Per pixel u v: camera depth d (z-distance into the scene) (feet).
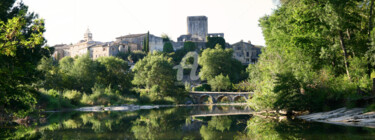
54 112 118.83
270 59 101.14
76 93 159.74
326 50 76.23
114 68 251.80
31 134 47.44
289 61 88.43
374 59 69.72
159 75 239.30
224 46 435.12
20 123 70.08
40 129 55.01
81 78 202.80
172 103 224.94
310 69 85.87
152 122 68.59
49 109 127.44
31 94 70.69
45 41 75.10
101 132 49.52
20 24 51.19
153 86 222.28
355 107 63.52
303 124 55.83
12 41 52.60
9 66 60.23
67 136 44.60
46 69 167.94
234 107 162.30
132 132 49.08
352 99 63.93
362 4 78.07
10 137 43.88
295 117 72.43
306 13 77.36
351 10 78.79
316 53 85.05
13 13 69.46
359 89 67.15
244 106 172.65
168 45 403.13
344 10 72.69
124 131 50.67
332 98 72.74
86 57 220.84
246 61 428.15
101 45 386.52
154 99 214.07
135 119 79.25
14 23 50.98
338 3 69.41
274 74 80.53
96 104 166.71
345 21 69.87
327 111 70.90
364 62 72.38
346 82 71.26
